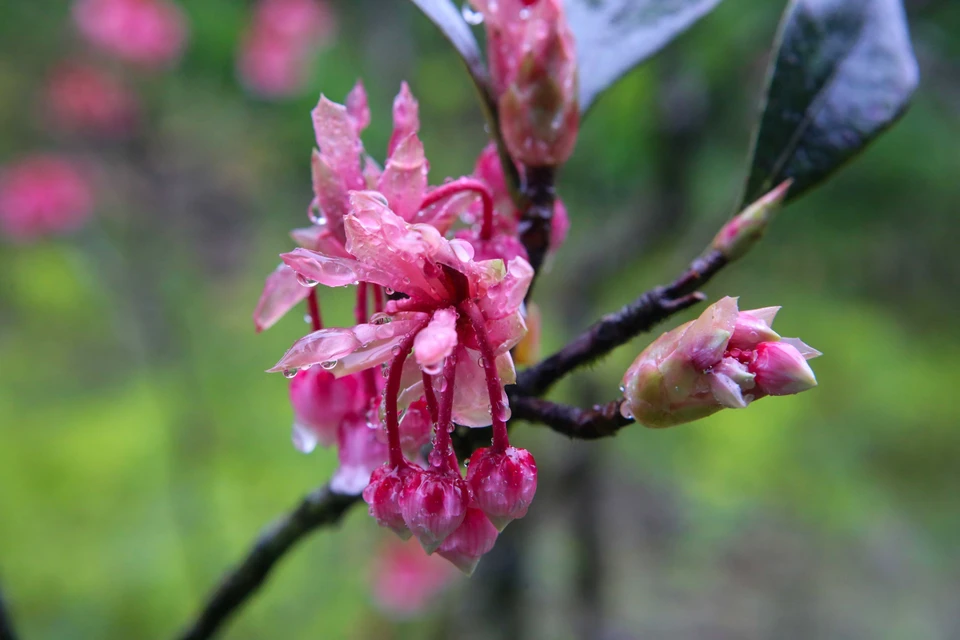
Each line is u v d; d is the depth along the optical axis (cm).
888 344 655
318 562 462
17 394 577
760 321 92
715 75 353
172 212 646
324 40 551
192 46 555
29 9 625
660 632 454
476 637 377
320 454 530
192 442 477
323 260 88
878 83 127
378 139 498
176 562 452
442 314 86
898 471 586
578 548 385
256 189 690
